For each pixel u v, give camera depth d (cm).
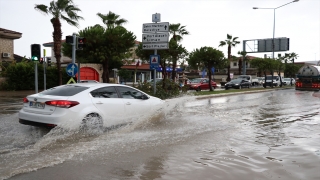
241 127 914
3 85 2805
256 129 883
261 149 645
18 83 2852
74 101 741
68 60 4481
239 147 663
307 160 563
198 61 2931
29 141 703
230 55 5078
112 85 862
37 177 467
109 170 503
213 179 465
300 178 469
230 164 540
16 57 4100
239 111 1329
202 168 518
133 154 598
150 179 464
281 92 3072
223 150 637
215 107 1498
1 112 1253
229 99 2070
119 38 1972
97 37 1925
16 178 462
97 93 808
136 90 926
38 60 1459
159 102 988
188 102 1788
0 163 531
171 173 492
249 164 540
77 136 743
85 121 757
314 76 3175
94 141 696
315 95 2509
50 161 545
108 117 808
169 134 792
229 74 4953
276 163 546
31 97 771
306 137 771
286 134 809
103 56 1925
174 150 633
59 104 721
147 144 679
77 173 487
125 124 871
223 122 1005
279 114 1230
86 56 2027
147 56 2317
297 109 1420
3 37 3136
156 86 1933
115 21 3108
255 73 7062
